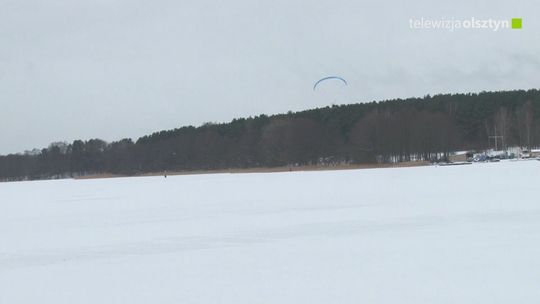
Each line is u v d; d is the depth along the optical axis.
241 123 158.00
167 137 167.38
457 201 27.05
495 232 17.77
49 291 12.77
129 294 12.16
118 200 39.72
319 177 62.41
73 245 19.22
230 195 39.00
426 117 120.50
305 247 16.66
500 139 131.62
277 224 22.02
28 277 14.30
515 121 131.88
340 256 15.09
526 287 11.48
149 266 14.96
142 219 26.05
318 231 19.67
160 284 12.88
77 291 12.66
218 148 144.00
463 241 16.45
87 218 27.72
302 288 12.01
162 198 39.53
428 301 10.82
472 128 142.75
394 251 15.45
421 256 14.62
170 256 16.25
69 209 33.84
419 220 21.20
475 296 11.02
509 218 20.69
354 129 123.25
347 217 23.12
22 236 22.06
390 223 20.77
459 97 151.25
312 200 31.67
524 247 15.27
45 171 174.38
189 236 19.92
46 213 31.73
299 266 14.09
